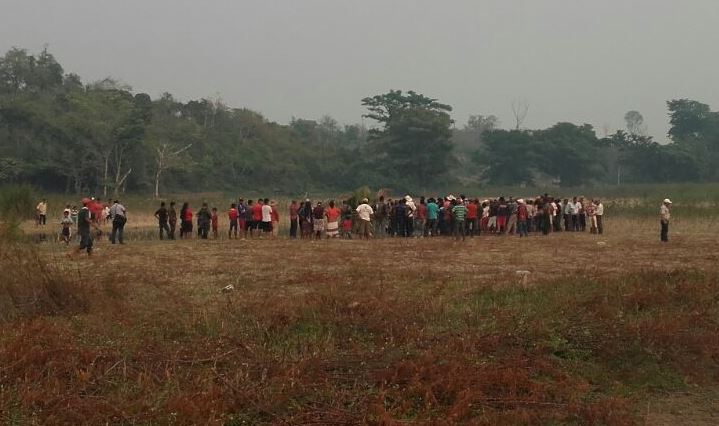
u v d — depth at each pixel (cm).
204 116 8438
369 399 625
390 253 1925
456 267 1565
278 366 696
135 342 779
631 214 3616
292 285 1277
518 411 614
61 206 3569
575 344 823
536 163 8206
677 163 8181
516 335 830
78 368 692
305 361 706
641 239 2459
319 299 996
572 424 609
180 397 600
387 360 732
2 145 6012
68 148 6066
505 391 671
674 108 9550
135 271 1465
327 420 581
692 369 757
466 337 809
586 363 777
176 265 1606
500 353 784
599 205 2834
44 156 6000
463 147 11681
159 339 805
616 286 1127
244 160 7588
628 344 816
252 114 8962
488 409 623
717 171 8325
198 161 7206
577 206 2994
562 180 8406
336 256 1834
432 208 2716
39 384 632
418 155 7506
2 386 618
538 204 2884
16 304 929
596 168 8562
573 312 936
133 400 607
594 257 1806
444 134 7506
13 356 696
